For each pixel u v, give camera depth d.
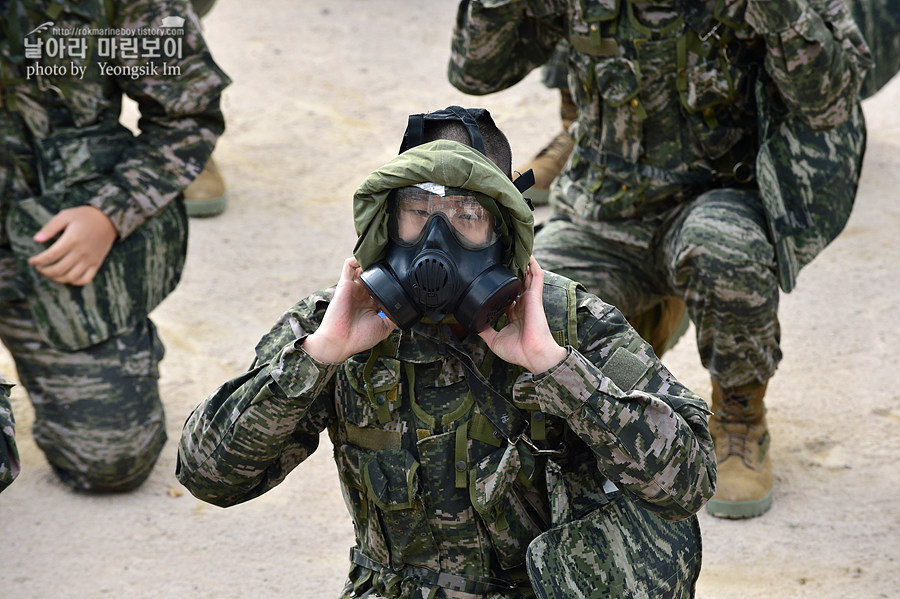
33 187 5.00
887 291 7.12
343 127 9.88
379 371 2.87
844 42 4.56
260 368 2.90
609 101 4.86
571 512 2.96
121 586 4.63
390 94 10.55
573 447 2.99
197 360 6.48
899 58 7.93
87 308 5.00
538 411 2.85
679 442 2.71
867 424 5.74
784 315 6.88
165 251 5.27
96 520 5.09
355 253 2.74
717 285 4.60
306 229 8.15
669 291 5.11
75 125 4.98
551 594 2.77
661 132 4.86
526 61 5.32
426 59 11.45
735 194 4.87
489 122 3.08
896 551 4.75
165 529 5.04
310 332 2.97
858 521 4.98
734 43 4.66
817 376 6.20
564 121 8.35
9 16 4.73
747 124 4.86
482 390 2.85
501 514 2.88
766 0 4.32
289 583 4.66
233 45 11.67
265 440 2.85
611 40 4.75
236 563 4.80
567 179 5.27
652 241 5.03
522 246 2.70
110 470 5.16
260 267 7.58
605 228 5.07
